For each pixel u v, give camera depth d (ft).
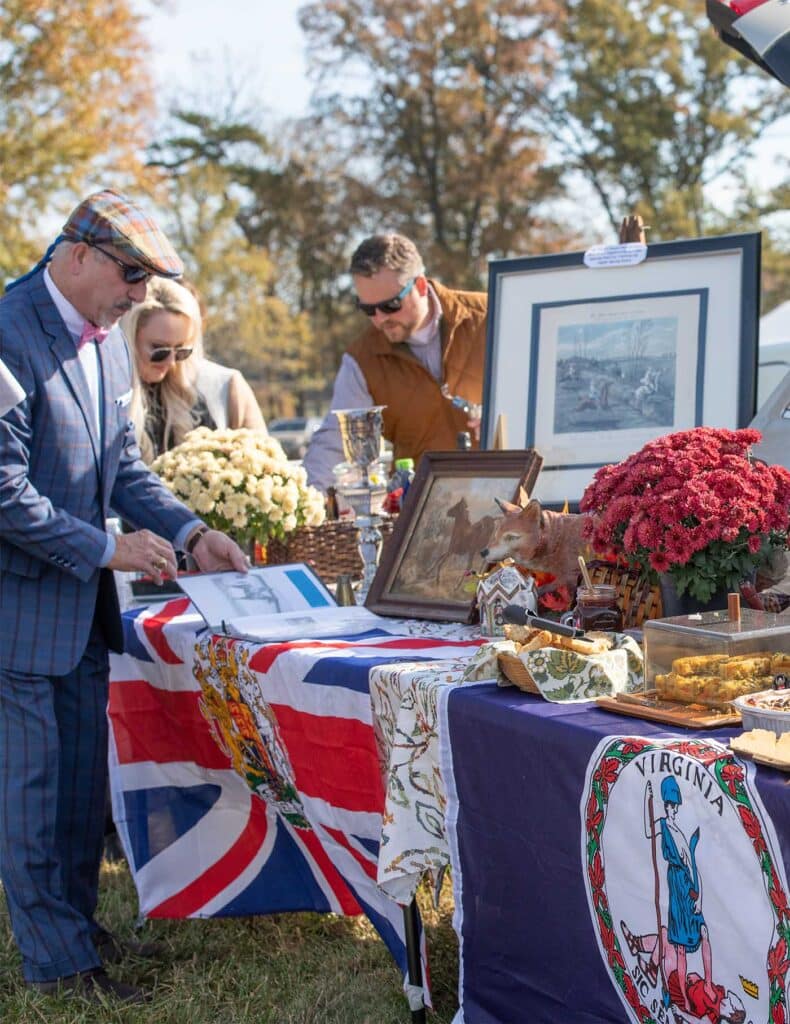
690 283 9.81
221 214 112.06
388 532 11.23
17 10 59.62
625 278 10.12
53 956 9.50
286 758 8.86
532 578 8.43
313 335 133.18
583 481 9.94
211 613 9.59
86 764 10.14
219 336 119.03
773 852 4.90
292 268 131.13
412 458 13.70
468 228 119.55
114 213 9.09
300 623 9.36
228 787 10.52
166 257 9.16
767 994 5.00
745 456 7.16
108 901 12.00
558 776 6.08
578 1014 6.27
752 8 8.38
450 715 6.89
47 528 8.99
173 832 10.89
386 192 120.57
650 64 110.93
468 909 7.04
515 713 6.39
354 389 13.80
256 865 10.50
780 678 5.96
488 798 6.68
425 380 13.53
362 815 8.07
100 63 61.82
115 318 9.43
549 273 10.45
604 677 6.64
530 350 10.39
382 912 8.27
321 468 13.61
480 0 112.37
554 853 6.21
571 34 113.29
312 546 11.37
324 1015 9.16
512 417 10.37
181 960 10.53
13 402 8.65
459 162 116.78
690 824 5.31
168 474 11.10
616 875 5.77
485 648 7.07
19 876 9.40
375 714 7.66
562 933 6.28
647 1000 5.70
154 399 13.16
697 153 110.93
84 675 10.04
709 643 6.04
